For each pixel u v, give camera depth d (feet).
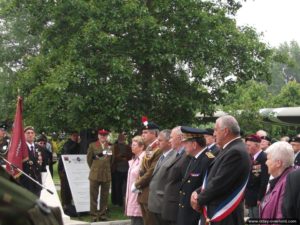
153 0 44.86
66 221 37.45
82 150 46.96
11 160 31.37
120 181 46.03
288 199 14.76
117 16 42.63
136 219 29.04
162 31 44.52
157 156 27.20
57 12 44.70
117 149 45.93
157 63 42.88
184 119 47.06
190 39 43.91
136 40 43.11
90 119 43.73
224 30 45.44
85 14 43.96
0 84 82.64
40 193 34.32
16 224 7.22
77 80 41.37
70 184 42.42
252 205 30.55
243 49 46.83
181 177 24.06
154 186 25.91
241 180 19.21
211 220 19.30
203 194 19.35
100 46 42.19
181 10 44.83
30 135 33.65
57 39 46.47
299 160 32.65
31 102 44.88
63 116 44.39
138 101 45.16
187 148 22.75
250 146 30.45
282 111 61.82
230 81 47.93
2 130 36.01
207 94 47.42
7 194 7.31
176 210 24.07
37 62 47.80
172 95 45.47
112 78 43.29
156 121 45.88
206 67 45.03
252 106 57.36
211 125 55.42
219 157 19.66
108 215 42.80
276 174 17.34
